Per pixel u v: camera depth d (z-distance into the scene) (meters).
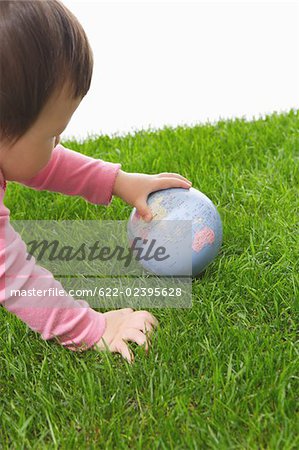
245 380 1.47
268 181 2.40
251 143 2.83
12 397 1.51
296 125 2.98
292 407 1.38
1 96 1.33
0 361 1.61
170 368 1.52
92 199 1.90
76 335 1.61
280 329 1.67
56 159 1.83
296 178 2.44
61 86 1.38
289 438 1.27
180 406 1.37
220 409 1.37
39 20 1.33
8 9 1.32
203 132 3.02
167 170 2.57
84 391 1.46
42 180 1.85
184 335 1.62
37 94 1.35
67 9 1.41
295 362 1.48
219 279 1.87
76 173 1.85
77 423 1.38
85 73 1.43
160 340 1.58
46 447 1.32
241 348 1.54
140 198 1.83
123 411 1.40
